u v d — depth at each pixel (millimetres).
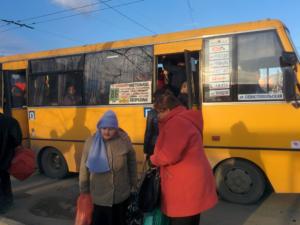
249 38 6477
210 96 6746
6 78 9508
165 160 3488
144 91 7473
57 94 8812
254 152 6383
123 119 7723
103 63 8078
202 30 6898
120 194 4152
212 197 3623
